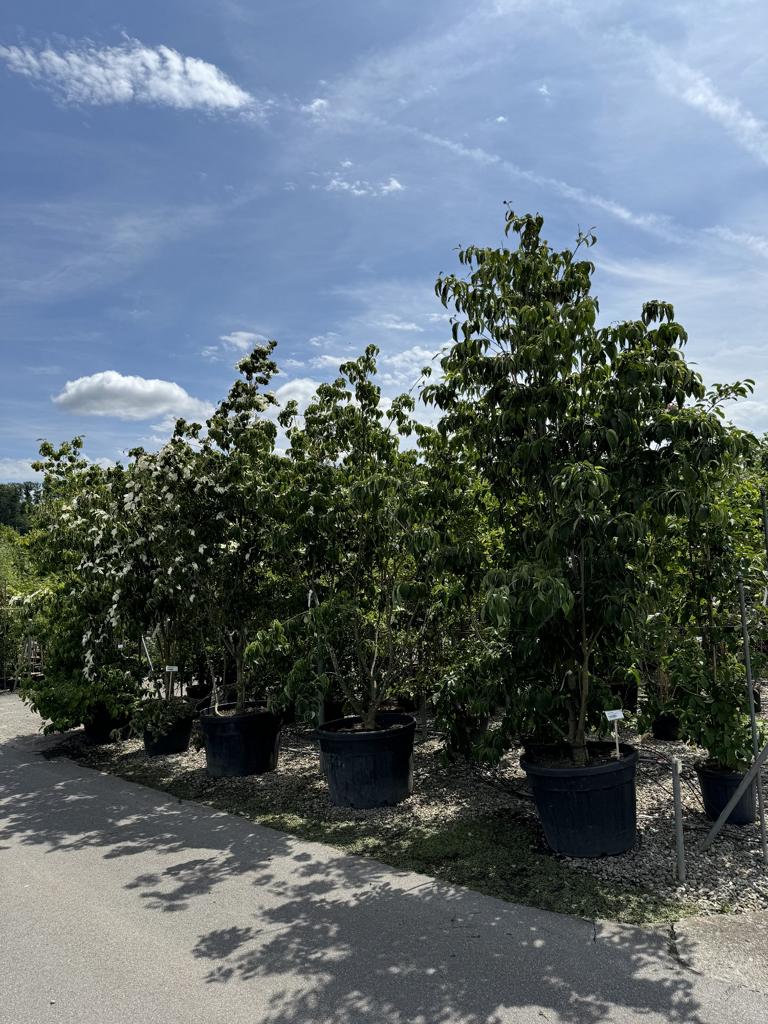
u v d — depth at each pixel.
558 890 4.24
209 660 8.84
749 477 6.55
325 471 6.80
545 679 5.17
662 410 4.61
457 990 3.24
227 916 4.12
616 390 4.78
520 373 5.02
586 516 4.45
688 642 5.68
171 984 3.39
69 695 8.61
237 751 7.27
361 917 4.02
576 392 4.95
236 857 5.09
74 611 8.96
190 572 7.11
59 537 9.25
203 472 7.48
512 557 5.25
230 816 6.08
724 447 4.45
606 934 3.68
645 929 3.72
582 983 3.24
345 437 6.88
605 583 4.73
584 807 4.64
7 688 16.50
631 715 5.39
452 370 5.31
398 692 7.32
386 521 6.29
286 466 7.52
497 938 3.70
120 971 3.53
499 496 5.40
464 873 4.58
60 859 5.20
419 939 3.73
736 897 4.05
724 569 5.31
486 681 5.47
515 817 5.64
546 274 5.16
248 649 6.21
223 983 3.38
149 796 6.84
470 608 6.68
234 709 8.05
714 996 3.09
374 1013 3.09
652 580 5.51
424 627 6.88
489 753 5.21
